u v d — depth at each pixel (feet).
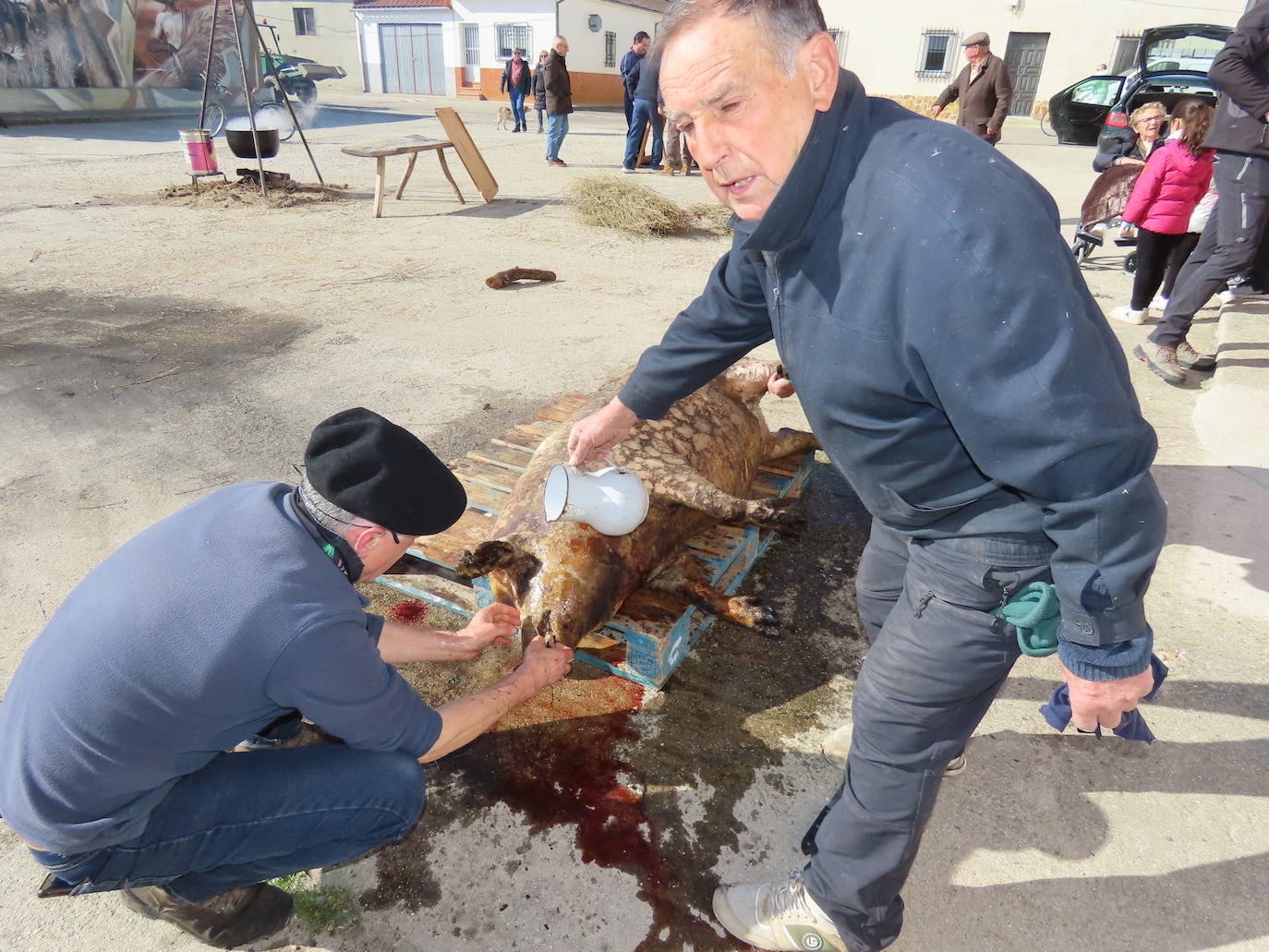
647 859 7.59
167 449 14.48
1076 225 33.19
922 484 5.16
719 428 11.18
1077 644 4.62
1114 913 7.10
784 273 4.93
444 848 7.71
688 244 30.83
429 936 6.93
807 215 4.57
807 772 8.49
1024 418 4.13
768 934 6.64
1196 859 7.57
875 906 5.97
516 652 10.08
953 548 5.20
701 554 10.64
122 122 62.54
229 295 23.30
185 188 36.58
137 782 5.38
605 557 9.04
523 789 8.29
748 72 4.38
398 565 11.44
